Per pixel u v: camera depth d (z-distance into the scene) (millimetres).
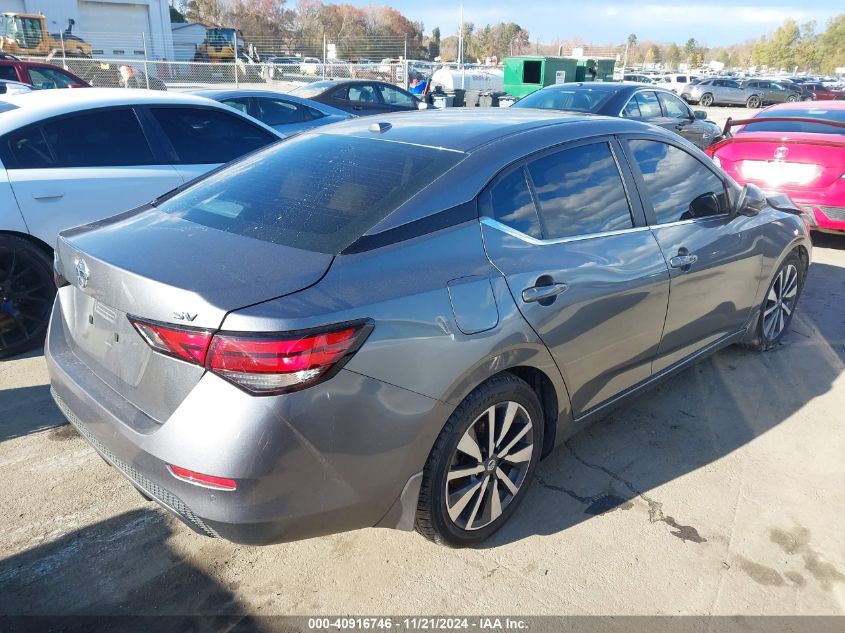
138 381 2289
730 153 7363
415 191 2553
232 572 2621
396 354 2219
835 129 7082
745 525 2939
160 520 2896
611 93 9062
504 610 2465
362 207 2518
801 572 2676
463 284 2441
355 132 3182
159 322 2123
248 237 2463
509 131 2969
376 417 2201
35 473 3182
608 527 2910
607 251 3021
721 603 2516
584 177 3082
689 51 141375
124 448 2268
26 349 4438
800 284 4812
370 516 2346
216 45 36500
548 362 2752
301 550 2748
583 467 3336
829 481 3273
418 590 2547
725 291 3830
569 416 3033
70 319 2754
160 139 4965
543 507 3029
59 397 2713
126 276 2221
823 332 5059
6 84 10227
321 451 2119
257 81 23828
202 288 2092
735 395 4078
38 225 4328
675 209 3514
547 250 2789
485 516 2725
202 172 5074
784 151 6938
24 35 27141
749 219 4031
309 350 2029
